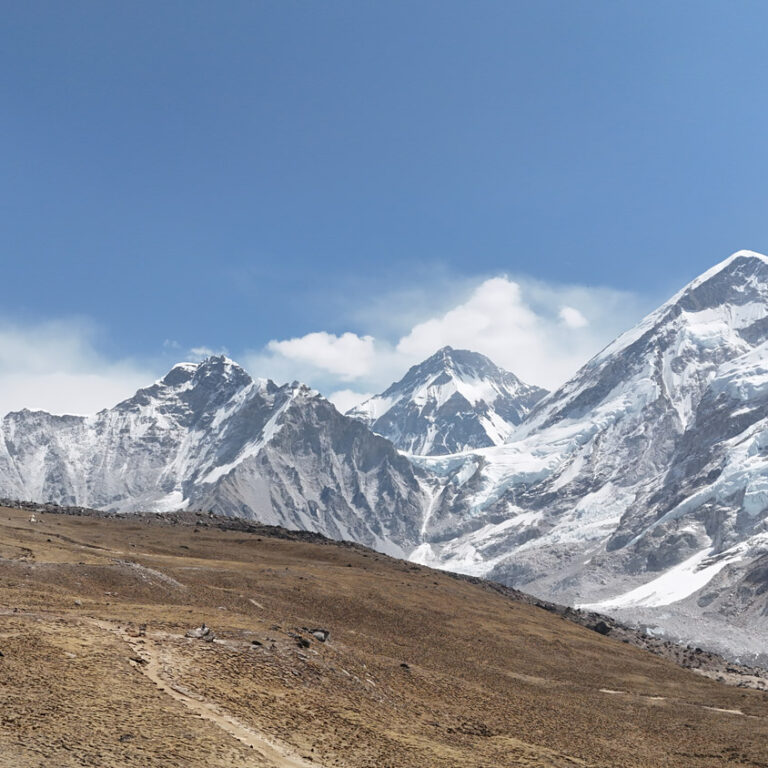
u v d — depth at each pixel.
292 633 75.38
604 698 103.50
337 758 48.66
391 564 174.12
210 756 42.81
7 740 38.94
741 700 116.31
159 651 58.72
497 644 123.88
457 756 55.69
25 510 171.75
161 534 165.38
